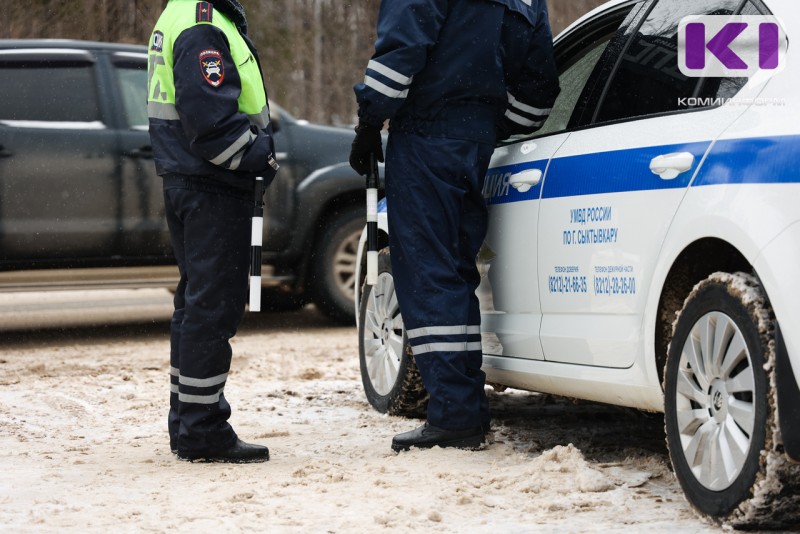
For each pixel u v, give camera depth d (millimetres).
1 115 9602
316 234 10898
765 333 3891
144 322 11742
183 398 5512
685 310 4352
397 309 6676
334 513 4418
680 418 4344
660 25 5098
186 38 5238
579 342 5078
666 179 4543
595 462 5363
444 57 5527
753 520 3953
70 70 9859
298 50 18531
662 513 4348
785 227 3875
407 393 6488
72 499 4719
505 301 5715
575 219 5117
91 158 9750
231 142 5199
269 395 7574
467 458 5422
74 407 7184
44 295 13844
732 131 4289
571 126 5496
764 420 3852
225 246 5422
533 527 4176
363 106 5500
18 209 9555
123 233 9867
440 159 5555
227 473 5234
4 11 16297
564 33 5988
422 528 4199
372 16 18719
